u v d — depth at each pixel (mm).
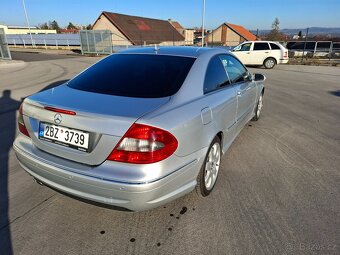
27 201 2770
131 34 40469
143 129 1944
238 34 47469
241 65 4137
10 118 5570
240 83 3828
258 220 2535
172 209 2672
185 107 2334
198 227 2438
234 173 3391
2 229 2375
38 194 2891
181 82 2562
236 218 2557
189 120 2260
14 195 2865
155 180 1984
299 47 26984
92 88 2566
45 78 11156
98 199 2074
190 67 2760
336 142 4480
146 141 1943
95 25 41125
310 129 5137
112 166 2002
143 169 1958
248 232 2383
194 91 2594
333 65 18734
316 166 3611
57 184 2246
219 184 3129
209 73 2957
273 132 4938
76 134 2105
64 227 2416
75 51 32750
